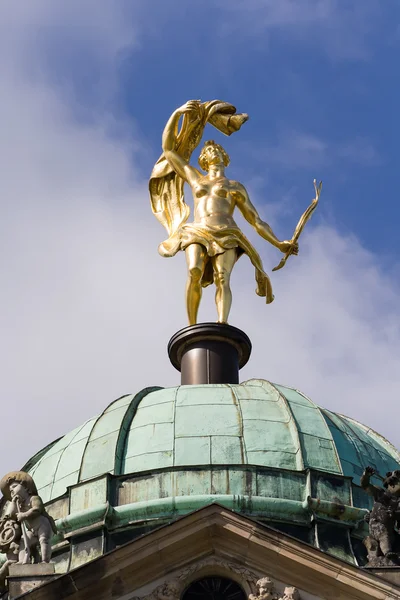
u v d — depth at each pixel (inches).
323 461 3189.0
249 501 3058.6
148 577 2615.7
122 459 3184.1
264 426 3221.0
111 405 3353.8
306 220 3683.6
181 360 3513.8
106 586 2600.9
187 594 2628.0
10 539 2805.1
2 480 2854.3
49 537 2802.7
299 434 3216.0
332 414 3390.7
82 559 3051.2
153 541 2620.6
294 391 3405.5
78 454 3257.9
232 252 3577.8
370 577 2600.9
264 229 3649.1
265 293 3649.1
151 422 3240.7
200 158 3715.6
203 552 2640.3
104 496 3097.9
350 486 3142.2
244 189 3666.3
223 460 3149.6
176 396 3304.6
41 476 3277.6
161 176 3737.7
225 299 3533.5
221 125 3759.8
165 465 3144.7
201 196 3644.2
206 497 3053.6
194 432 3196.4
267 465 3142.2
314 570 2613.2
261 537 2630.4
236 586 2630.4
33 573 2706.7
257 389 3341.5
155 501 3058.6
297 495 3112.7
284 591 2615.7
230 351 3499.0
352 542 3083.2
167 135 3710.6
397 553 2716.5
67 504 3134.8
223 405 3265.3
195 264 3553.2
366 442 3363.7
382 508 2760.8
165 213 3725.4
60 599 2586.1
